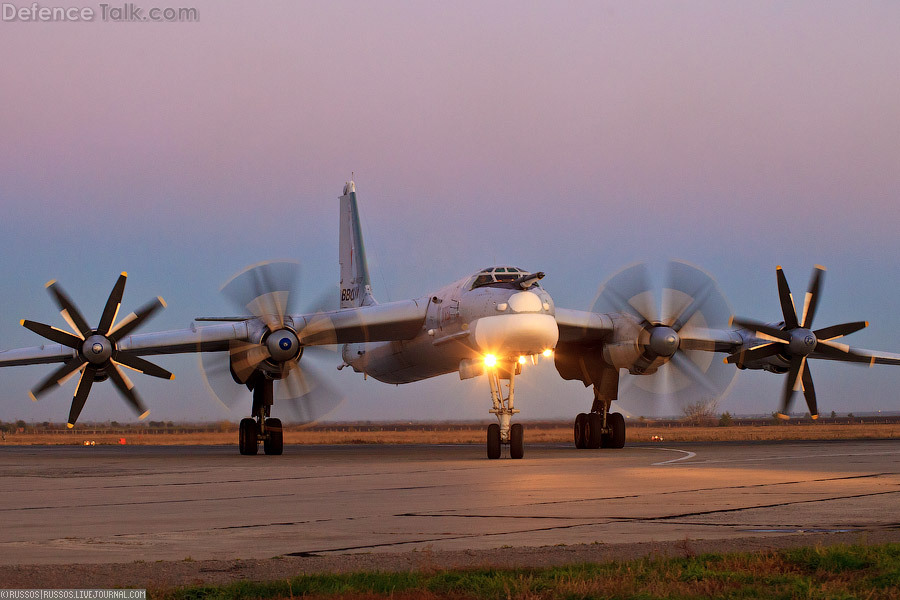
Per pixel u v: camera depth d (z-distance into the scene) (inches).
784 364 1664.6
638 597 377.7
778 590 390.6
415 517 628.7
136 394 1536.7
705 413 4377.5
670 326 1540.4
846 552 449.1
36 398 1497.3
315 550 501.0
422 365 1673.2
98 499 775.1
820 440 2394.2
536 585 396.8
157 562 466.6
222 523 609.6
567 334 1537.9
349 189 2092.8
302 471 1108.5
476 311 1342.3
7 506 722.8
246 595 388.2
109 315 1523.1
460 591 392.8
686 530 559.8
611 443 1668.3
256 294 1477.6
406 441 3216.0
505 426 1307.8
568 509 663.1
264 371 1497.3
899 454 1432.1
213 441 3602.4
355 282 2047.2
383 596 384.5
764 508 662.5
